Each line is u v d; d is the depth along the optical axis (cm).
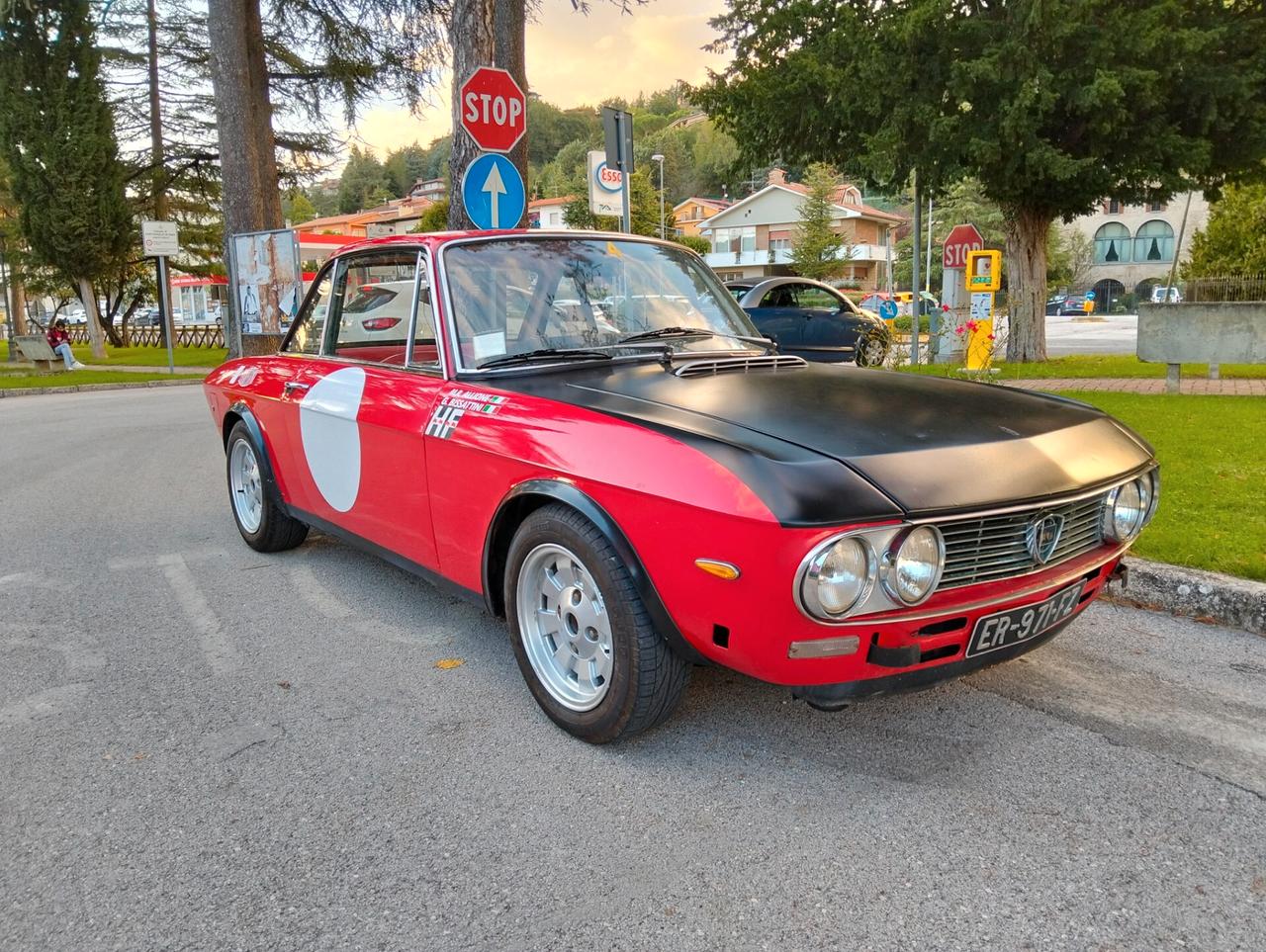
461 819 260
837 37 1427
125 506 679
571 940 210
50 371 2248
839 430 264
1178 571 422
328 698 342
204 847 248
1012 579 261
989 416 294
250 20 1819
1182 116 1358
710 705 331
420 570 380
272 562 524
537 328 359
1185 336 1012
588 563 281
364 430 389
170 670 370
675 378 325
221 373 561
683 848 245
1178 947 206
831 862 238
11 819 263
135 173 2806
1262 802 265
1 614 439
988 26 1312
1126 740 302
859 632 237
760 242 7112
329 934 213
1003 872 234
